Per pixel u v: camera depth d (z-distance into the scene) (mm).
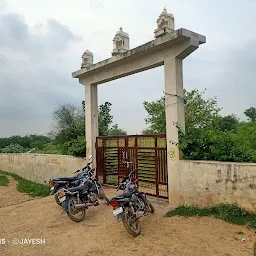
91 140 9984
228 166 5855
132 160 8492
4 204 9648
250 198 5512
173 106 6930
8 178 16656
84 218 6492
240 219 5488
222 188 5949
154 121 11719
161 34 6914
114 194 8414
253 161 6109
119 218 5055
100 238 5199
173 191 6926
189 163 6566
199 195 6367
